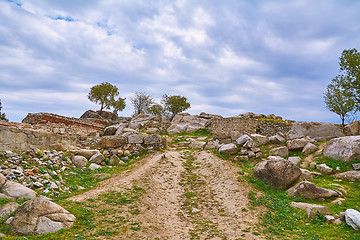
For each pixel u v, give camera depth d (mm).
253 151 18141
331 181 13328
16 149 13438
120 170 15633
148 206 10422
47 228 7324
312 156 17328
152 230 8242
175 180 14367
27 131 14305
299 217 9328
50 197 10305
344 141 15664
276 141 21047
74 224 7863
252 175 14133
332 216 8938
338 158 15344
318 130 22422
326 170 14383
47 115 29906
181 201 11578
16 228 7203
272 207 10320
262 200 11062
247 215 9680
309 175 13711
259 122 31094
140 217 9203
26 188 9727
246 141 18953
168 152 19891
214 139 22516
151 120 38594
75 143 19469
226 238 7820
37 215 7457
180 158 18844
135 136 20234
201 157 18844
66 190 11508
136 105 52969
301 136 22375
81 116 46312
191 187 13445
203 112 40562
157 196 11781
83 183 12883
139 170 15391
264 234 8008
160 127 35531
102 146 19750
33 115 30531
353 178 13094
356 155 14617
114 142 19859
